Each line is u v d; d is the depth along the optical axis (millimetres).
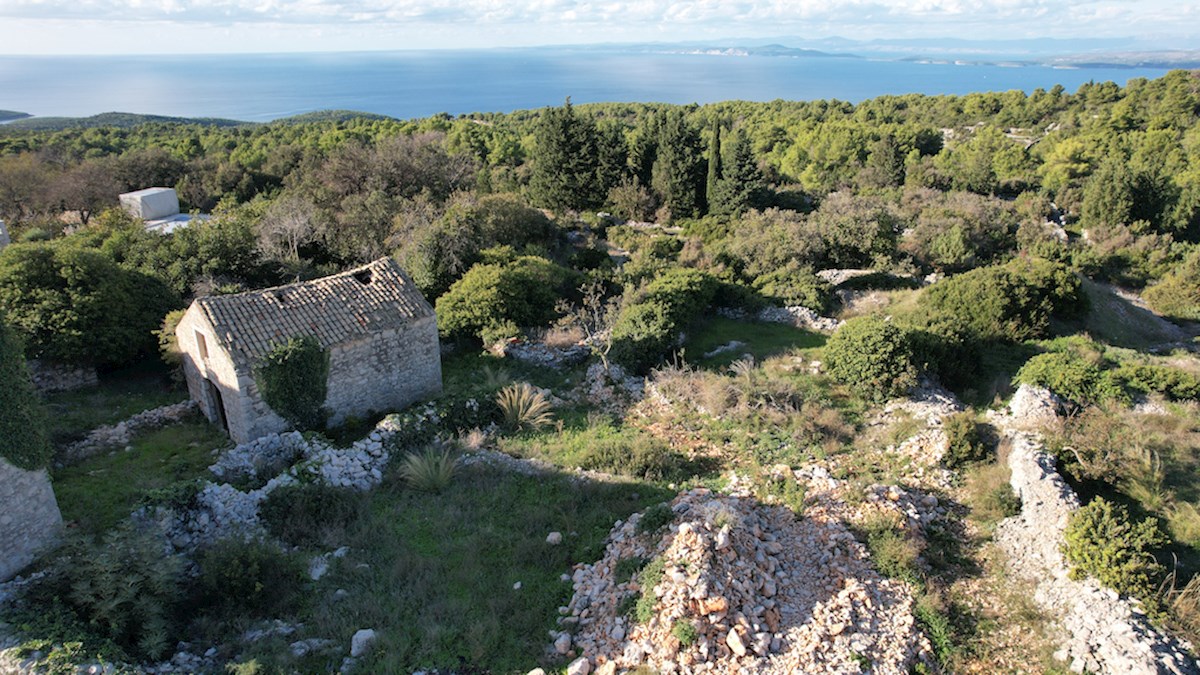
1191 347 27453
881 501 12898
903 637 9844
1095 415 16016
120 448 17234
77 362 21125
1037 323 24266
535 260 31250
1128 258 43250
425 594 11312
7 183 49594
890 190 60719
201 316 17203
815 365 21844
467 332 25469
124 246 29875
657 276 30906
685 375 21109
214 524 13016
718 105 120812
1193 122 86062
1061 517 11820
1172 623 9594
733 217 50312
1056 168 72750
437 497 14594
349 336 18312
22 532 11742
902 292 30766
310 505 13672
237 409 16922
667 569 10328
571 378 21719
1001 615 10594
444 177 51906
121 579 10250
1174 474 13578
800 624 9992
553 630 10461
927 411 17641
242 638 10352
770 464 15570
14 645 9297
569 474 15383
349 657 9922
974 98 117688
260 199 49688
